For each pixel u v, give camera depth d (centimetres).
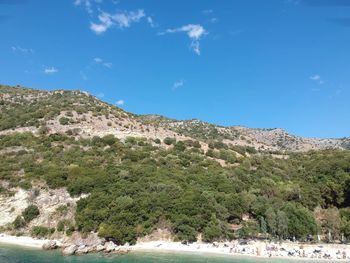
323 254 7112
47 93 18762
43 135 12912
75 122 14325
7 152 11512
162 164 11375
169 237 7888
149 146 13050
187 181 9944
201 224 8038
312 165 12744
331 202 10806
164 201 8488
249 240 8125
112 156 11581
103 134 13812
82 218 8062
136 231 7850
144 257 6512
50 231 8162
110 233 7550
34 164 10394
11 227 8462
